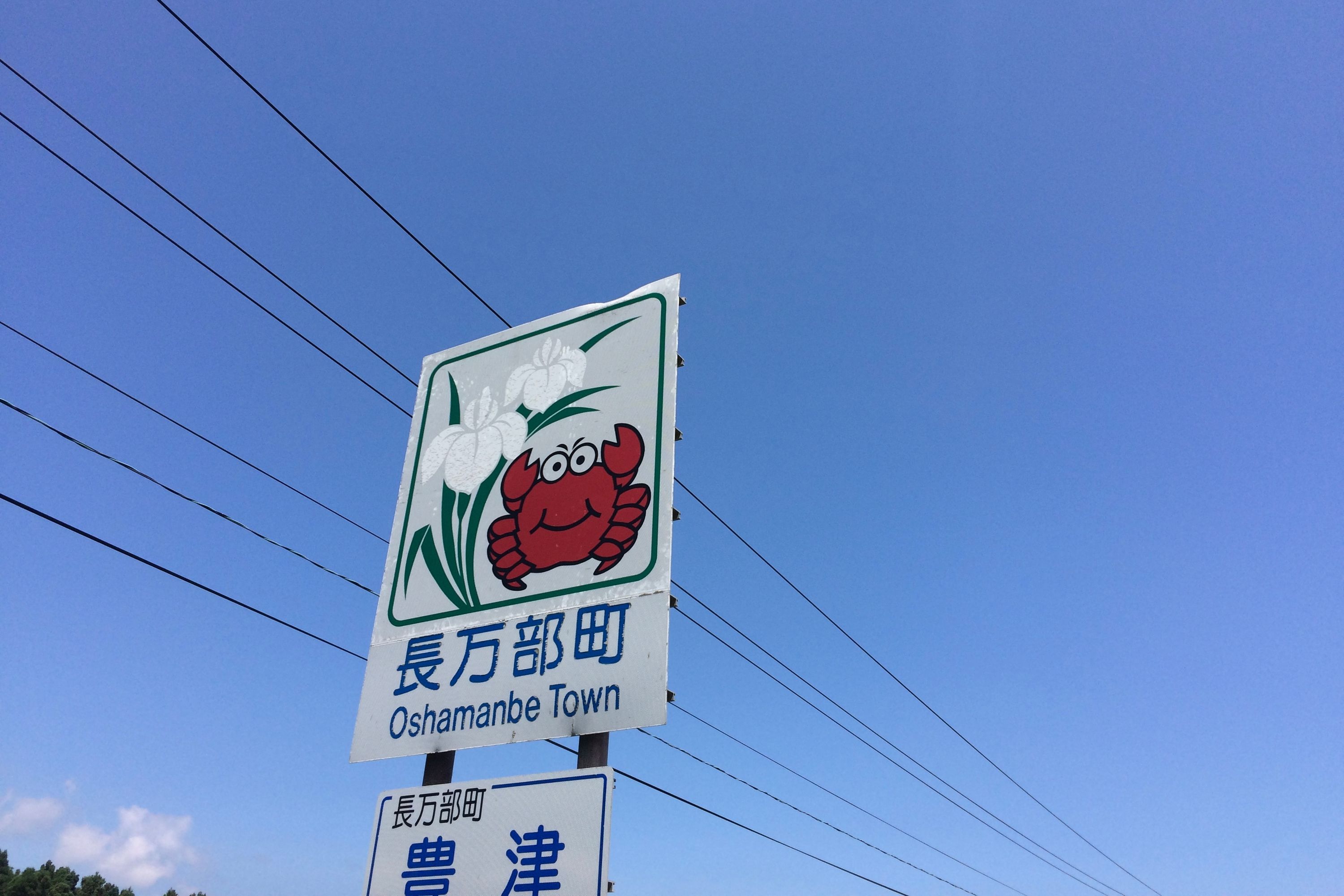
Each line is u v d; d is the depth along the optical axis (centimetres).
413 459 875
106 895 8338
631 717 615
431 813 658
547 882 582
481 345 896
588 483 744
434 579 787
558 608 699
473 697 699
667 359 757
